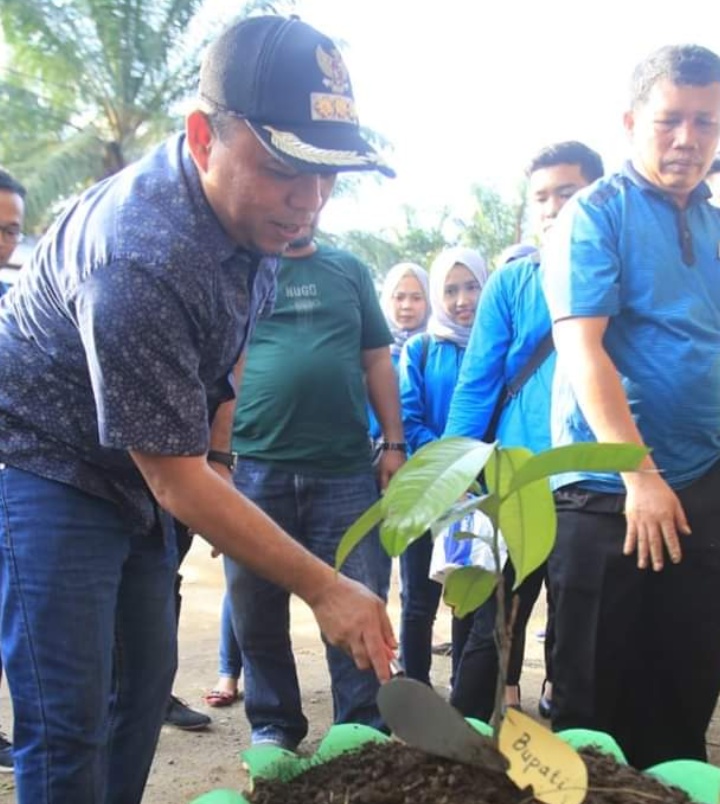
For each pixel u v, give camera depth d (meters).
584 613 2.11
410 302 4.06
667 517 1.96
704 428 2.08
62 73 17.00
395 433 3.12
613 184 2.13
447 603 1.36
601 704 2.13
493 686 2.67
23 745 1.72
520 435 2.61
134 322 1.47
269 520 1.54
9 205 3.27
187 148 1.60
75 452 1.68
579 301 2.04
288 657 2.93
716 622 2.12
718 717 3.30
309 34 1.47
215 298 1.59
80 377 1.66
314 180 1.51
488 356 2.67
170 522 1.94
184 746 3.15
